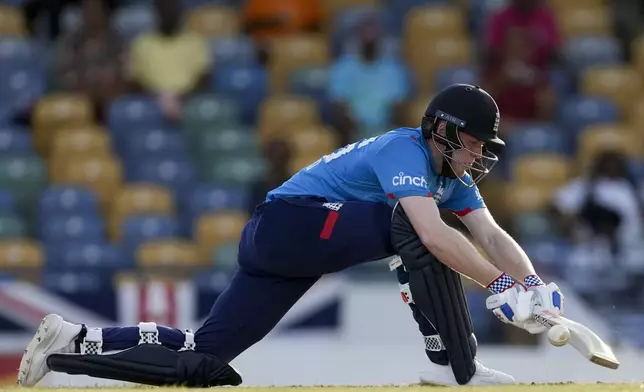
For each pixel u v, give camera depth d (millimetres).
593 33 46844
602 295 31438
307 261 17406
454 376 17828
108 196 38312
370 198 17531
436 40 44844
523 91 42188
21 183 38438
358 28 41906
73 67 42000
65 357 17297
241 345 18016
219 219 35750
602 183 36250
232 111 41594
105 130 40938
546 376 30219
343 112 40344
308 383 29297
